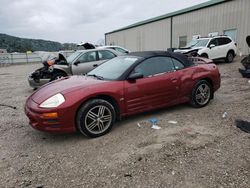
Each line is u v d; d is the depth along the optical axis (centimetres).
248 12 1579
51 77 789
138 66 421
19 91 833
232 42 1380
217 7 1819
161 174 263
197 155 301
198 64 511
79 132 395
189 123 414
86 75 467
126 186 245
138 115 467
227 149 313
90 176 266
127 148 329
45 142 363
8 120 475
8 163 302
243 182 243
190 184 244
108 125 382
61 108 340
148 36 2883
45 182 259
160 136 363
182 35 2264
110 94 380
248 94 611
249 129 372
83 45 1483
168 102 456
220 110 481
